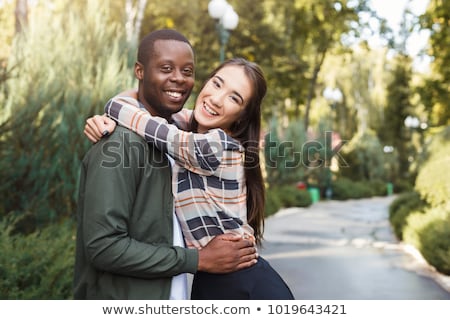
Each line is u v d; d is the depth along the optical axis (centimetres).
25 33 998
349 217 2286
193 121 304
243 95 284
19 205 888
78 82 966
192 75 279
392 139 5378
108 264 238
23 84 914
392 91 5100
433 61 1884
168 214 256
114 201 238
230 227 271
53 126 927
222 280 271
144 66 276
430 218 1182
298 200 2842
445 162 1280
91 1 1034
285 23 3083
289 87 3225
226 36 1523
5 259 527
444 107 1942
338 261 1115
